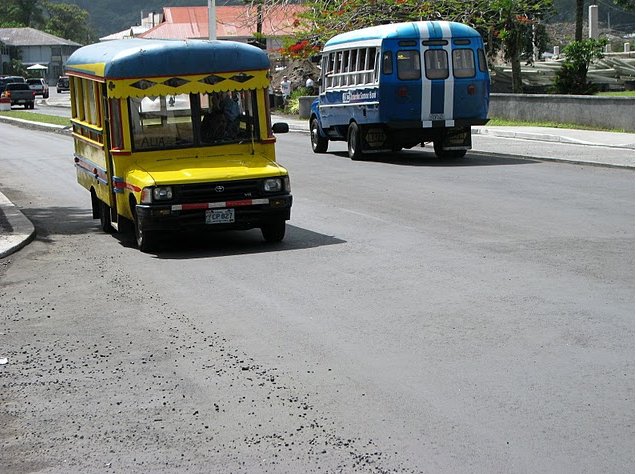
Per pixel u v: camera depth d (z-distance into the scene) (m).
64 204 22.23
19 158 34.31
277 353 9.50
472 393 8.06
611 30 96.38
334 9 48.09
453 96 27.91
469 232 15.89
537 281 12.05
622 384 8.14
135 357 9.63
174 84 15.92
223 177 15.10
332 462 6.82
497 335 9.72
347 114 29.94
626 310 10.50
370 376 8.65
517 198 19.78
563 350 9.13
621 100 33.91
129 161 15.89
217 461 6.93
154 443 7.33
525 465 6.61
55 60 179.88
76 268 14.45
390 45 27.64
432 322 10.34
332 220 17.83
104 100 16.44
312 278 12.88
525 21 47.06
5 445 7.42
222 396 8.32
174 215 14.97
